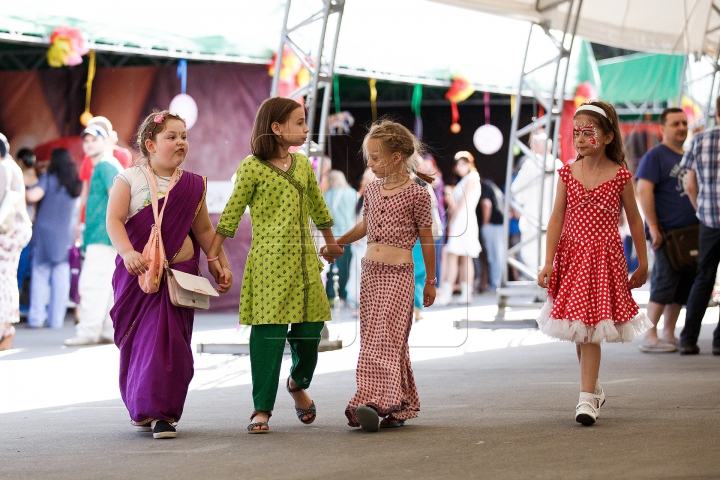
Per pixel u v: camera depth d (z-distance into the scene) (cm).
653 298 979
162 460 488
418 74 1530
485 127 1789
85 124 1411
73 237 1384
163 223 572
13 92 1408
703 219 929
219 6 1330
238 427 593
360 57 1448
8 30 1177
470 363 927
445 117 1830
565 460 466
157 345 559
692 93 1670
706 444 500
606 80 1788
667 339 998
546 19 1307
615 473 435
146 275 556
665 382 752
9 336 1114
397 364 566
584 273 579
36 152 1405
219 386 805
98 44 1247
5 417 654
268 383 571
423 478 433
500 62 1619
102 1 1245
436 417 613
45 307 1389
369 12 1453
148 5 1278
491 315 1423
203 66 1426
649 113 1744
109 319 1181
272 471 454
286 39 1066
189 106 1418
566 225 596
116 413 668
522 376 819
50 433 583
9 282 1113
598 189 586
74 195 1377
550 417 601
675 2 1466
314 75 1041
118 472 461
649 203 964
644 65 1750
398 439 534
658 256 973
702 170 926
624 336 581
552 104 1348
